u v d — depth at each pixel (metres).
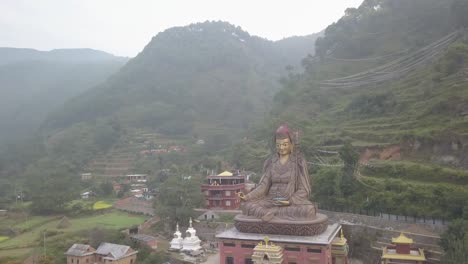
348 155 76.06
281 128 56.56
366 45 162.38
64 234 80.00
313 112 130.12
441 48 125.81
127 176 143.25
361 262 62.28
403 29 157.75
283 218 52.75
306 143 94.81
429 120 84.50
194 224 82.75
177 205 87.94
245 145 130.88
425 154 78.69
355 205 70.69
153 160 153.12
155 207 94.31
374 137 92.00
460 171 67.50
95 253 70.19
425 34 144.12
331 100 135.12
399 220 64.38
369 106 108.56
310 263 49.41
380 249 61.31
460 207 58.03
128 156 161.38
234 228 57.38
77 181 126.94
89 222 92.06
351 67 154.75
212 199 90.88
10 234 85.56
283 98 146.00
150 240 75.50
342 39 172.62
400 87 112.94
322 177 77.88
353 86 140.88
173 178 97.25
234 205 89.81
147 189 124.81
